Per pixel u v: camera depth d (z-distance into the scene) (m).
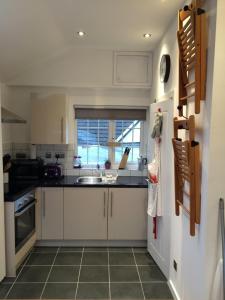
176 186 2.11
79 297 2.34
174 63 2.47
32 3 2.17
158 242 2.86
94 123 3.93
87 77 3.64
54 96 3.44
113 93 3.78
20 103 3.75
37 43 2.95
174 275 2.37
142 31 2.89
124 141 3.97
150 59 3.62
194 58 1.70
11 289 2.44
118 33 2.97
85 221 3.30
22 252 2.81
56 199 3.26
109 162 3.90
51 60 3.60
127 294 2.39
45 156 3.84
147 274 2.73
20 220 2.74
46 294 2.38
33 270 2.78
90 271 2.78
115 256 3.12
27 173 3.49
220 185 1.63
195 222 1.75
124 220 3.32
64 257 3.08
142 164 3.86
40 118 3.47
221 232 1.61
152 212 2.77
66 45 3.40
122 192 3.29
